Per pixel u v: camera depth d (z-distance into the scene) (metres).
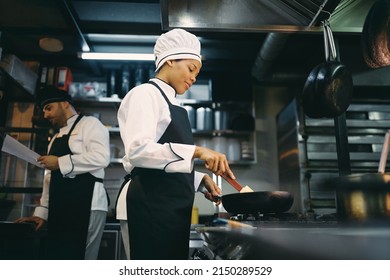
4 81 2.78
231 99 3.37
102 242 2.49
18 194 2.93
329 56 1.64
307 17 1.76
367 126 2.94
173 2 1.70
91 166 1.77
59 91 1.98
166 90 1.26
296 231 0.63
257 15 1.78
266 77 3.36
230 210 1.14
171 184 1.13
